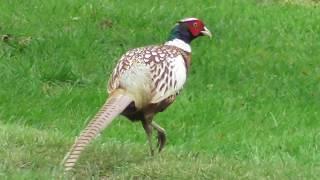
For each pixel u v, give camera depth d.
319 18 19.80
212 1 20.17
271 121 14.21
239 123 14.05
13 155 10.39
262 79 16.20
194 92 15.39
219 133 13.59
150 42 17.38
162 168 10.19
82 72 15.92
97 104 14.62
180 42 10.77
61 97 14.67
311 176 10.80
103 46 16.91
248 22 18.94
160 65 10.21
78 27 17.53
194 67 16.39
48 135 11.52
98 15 18.23
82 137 9.54
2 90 14.79
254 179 10.30
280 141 13.13
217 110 14.56
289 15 19.86
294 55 17.42
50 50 16.38
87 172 10.18
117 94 9.89
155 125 10.71
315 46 18.03
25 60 15.98
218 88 15.71
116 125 13.66
